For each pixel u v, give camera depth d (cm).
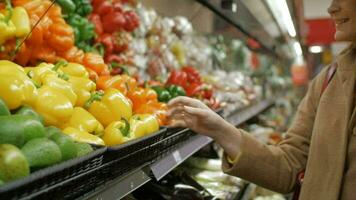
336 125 146
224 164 169
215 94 313
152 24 299
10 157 77
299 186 168
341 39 149
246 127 399
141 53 274
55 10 165
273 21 430
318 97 166
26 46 145
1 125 85
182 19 350
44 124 111
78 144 104
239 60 524
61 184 81
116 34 228
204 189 209
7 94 98
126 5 272
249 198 270
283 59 930
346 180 142
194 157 255
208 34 445
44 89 115
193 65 361
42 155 86
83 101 135
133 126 135
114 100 138
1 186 65
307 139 171
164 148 143
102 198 98
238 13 353
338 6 147
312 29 1031
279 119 552
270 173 165
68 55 164
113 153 101
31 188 73
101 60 173
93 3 220
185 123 159
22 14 134
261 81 579
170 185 193
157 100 200
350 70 147
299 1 348
